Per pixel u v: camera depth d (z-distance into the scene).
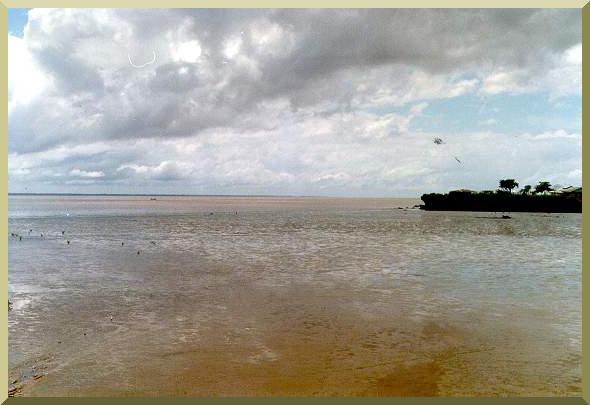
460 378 11.77
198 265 28.45
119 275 25.08
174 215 88.62
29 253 33.66
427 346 14.03
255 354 13.36
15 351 13.56
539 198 100.00
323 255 33.12
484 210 105.75
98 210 107.94
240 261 30.17
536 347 13.95
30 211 99.62
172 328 15.71
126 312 17.62
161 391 11.00
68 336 14.84
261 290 21.41
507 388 11.20
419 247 38.12
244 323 16.28
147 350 13.66
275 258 31.53
